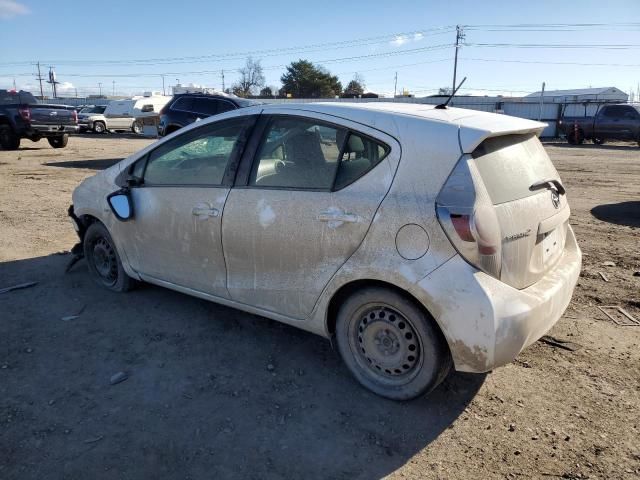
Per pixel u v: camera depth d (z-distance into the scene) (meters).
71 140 26.36
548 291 3.01
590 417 3.01
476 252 2.71
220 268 3.75
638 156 19.38
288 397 3.21
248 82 80.38
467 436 2.86
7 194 9.73
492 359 2.71
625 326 4.16
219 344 3.86
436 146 2.88
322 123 3.30
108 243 4.70
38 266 5.48
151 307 4.47
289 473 2.58
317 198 3.20
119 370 3.48
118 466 2.60
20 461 2.62
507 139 3.15
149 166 4.23
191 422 2.95
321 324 3.31
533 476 2.56
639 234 7.03
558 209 3.32
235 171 3.63
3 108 18.41
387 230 2.91
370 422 2.97
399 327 3.03
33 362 3.56
